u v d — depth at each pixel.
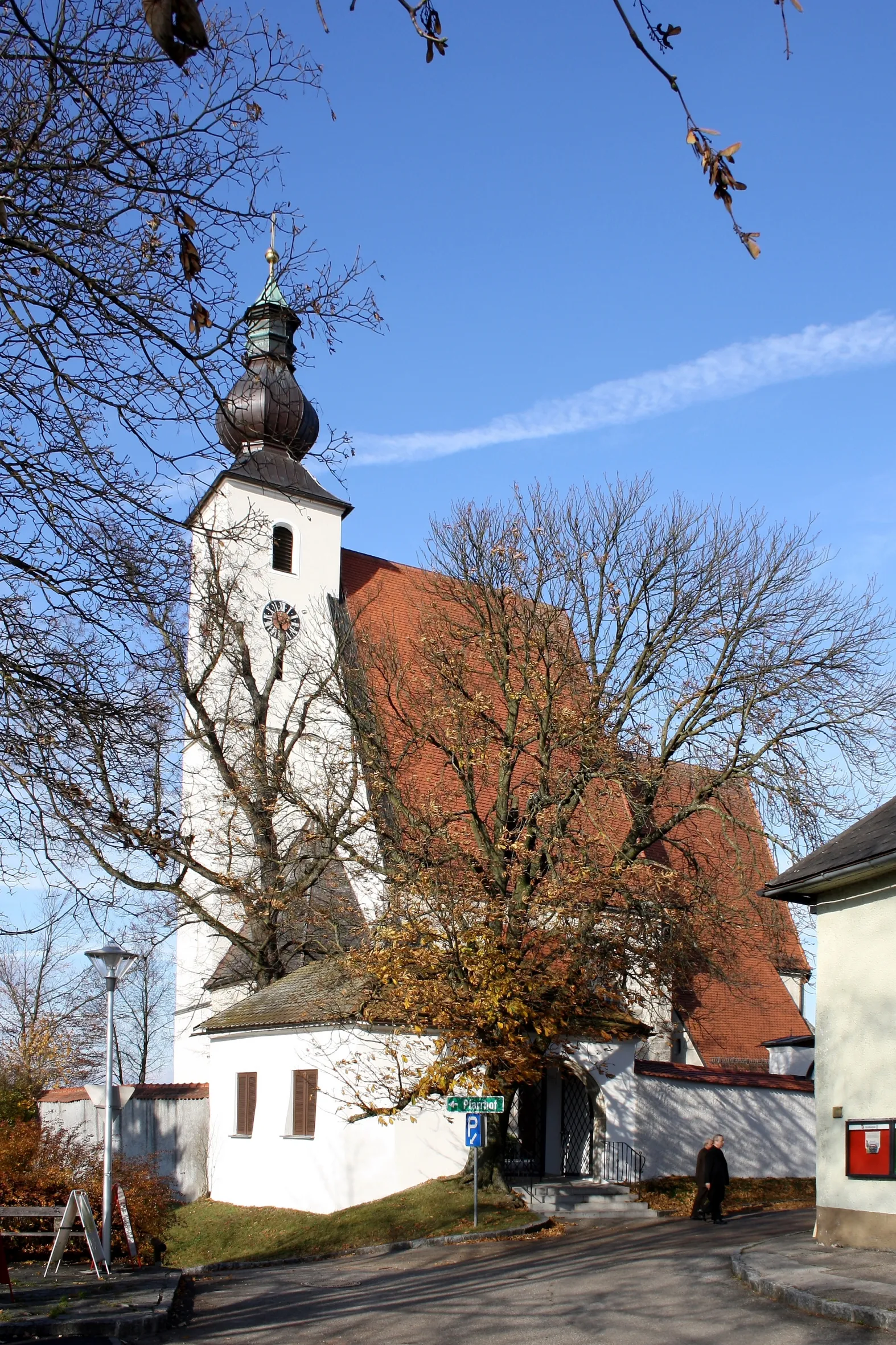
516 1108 28.53
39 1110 33.91
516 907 22.70
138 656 11.13
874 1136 15.52
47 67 9.28
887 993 15.64
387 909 24.19
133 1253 16.88
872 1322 11.00
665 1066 30.06
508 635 27.48
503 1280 15.89
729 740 25.94
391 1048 24.70
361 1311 13.90
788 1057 34.91
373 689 30.09
